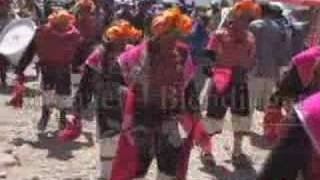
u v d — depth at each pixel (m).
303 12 11.84
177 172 5.72
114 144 6.87
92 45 10.82
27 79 12.95
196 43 12.50
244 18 8.34
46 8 15.60
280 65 9.75
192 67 5.77
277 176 2.85
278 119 7.70
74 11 11.05
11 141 9.11
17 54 11.02
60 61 9.49
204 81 9.82
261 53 9.60
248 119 8.59
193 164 8.41
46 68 9.58
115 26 6.98
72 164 8.32
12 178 7.69
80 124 8.18
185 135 5.79
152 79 5.64
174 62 5.65
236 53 8.38
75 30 9.58
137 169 5.66
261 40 9.68
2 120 10.08
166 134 5.64
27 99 11.09
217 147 9.18
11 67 13.62
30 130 9.69
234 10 8.36
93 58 7.03
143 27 13.59
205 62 9.37
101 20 12.01
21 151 8.70
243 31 8.41
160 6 13.84
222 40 8.42
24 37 11.31
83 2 10.98
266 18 9.79
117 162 5.67
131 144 5.63
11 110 10.77
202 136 6.19
